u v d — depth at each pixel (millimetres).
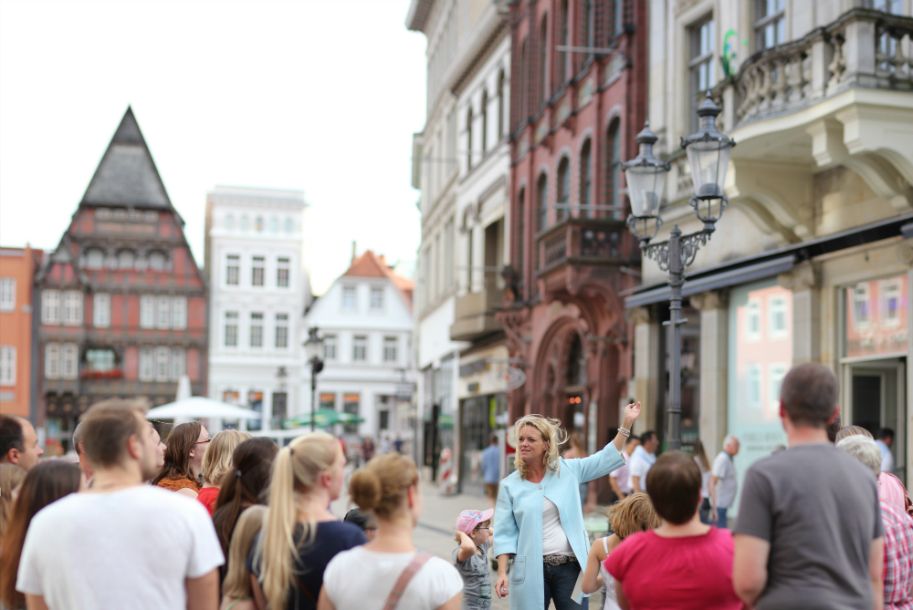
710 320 19859
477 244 38812
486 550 8859
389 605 4883
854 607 4582
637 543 5105
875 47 14117
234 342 78500
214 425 76625
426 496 37969
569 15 28906
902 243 14945
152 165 77188
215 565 4918
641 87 24188
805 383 4816
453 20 45562
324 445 5363
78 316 75188
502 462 29219
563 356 28906
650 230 21750
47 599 4789
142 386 76250
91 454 4938
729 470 15758
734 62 18953
